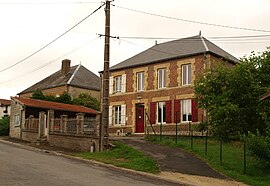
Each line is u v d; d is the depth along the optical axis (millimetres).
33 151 21844
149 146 20875
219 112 19188
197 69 28406
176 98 29406
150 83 31438
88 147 22375
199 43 30406
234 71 20297
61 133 25281
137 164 16766
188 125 28094
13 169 13422
